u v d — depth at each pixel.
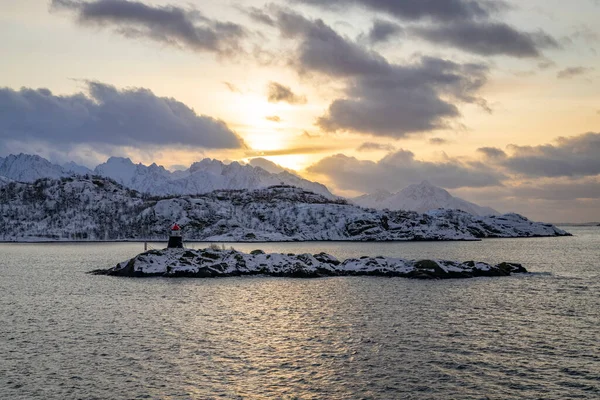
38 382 38.69
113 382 38.81
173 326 56.81
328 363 43.25
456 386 38.12
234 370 41.56
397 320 59.59
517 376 40.03
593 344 48.59
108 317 61.94
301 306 69.19
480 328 55.28
